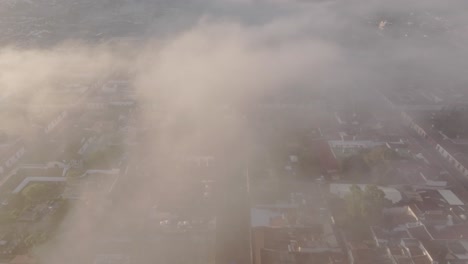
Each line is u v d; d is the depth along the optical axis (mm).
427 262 63500
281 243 68500
